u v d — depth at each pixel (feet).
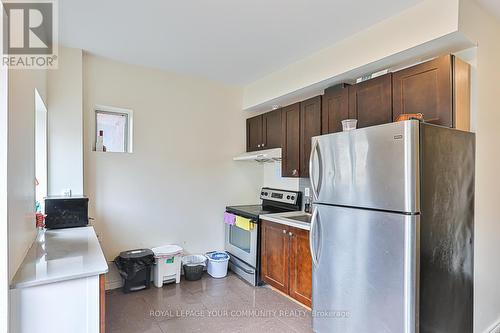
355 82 9.58
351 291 6.54
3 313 4.27
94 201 10.46
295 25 7.98
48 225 8.36
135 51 9.86
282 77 11.40
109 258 10.74
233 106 13.66
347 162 6.68
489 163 7.50
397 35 7.35
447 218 6.17
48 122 9.16
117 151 11.17
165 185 11.89
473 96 7.00
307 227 8.86
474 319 7.09
